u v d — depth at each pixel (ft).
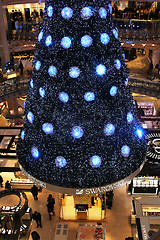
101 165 27.22
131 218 35.50
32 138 28.22
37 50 26.78
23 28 62.18
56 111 25.81
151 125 55.98
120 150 27.50
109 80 25.30
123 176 28.37
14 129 46.37
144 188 38.78
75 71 23.91
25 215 35.22
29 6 70.13
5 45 60.39
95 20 24.08
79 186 27.43
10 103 62.64
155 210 35.58
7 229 32.07
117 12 65.77
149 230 30.99
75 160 26.76
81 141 26.23
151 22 60.18
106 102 25.55
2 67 59.47
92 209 37.14
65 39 23.80
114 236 34.94
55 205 38.99
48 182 28.02
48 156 27.40
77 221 36.70
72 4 23.75
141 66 69.51
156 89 55.01
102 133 26.25
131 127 28.14
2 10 57.93
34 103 27.35
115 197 39.93
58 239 32.40
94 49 24.31
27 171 29.17
